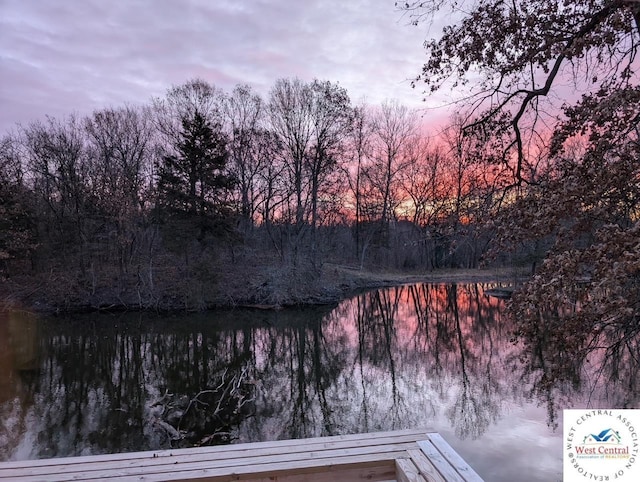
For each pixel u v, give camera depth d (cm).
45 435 883
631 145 353
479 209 523
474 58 501
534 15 453
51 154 2716
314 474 285
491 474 661
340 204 3466
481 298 2669
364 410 1021
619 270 285
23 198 2547
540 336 427
